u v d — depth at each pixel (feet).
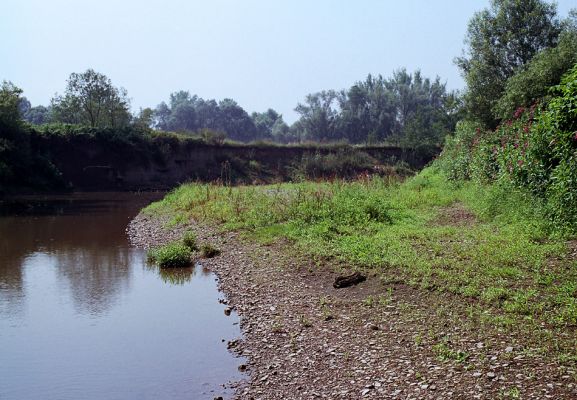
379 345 23.21
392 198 56.34
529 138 43.21
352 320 26.68
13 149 124.06
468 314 24.81
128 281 40.55
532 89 68.08
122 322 30.68
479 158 56.08
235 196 69.77
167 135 171.53
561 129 35.53
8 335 28.81
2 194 115.85
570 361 18.98
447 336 22.79
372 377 20.38
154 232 63.31
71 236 64.13
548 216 36.32
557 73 67.05
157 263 46.29
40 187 128.77
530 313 23.84
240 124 391.45
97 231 68.44
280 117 408.67
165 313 32.12
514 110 70.28
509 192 43.80
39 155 134.21
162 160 164.14
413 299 28.07
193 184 93.45
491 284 27.58
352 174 168.35
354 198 52.06
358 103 327.06
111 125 177.78
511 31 90.02
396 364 21.09
